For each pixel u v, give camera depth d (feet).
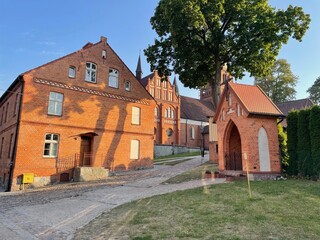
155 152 146.00
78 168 71.15
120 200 39.50
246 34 72.38
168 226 23.11
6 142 74.79
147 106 95.50
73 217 30.68
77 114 76.69
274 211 25.64
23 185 63.57
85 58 81.15
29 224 27.99
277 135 53.16
